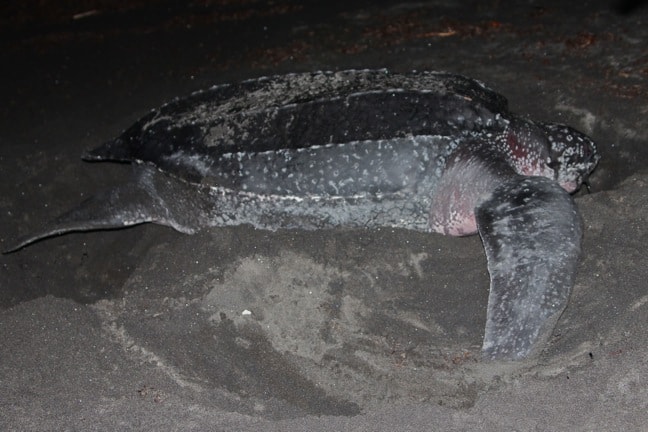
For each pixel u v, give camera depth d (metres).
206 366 2.79
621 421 2.20
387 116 3.42
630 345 2.53
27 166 4.39
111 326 2.99
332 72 3.90
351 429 2.37
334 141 3.37
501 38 5.52
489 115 3.50
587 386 2.38
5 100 5.71
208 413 2.50
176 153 3.57
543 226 2.94
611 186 3.94
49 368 2.75
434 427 2.33
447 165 3.40
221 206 3.54
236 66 5.76
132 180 3.84
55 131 4.89
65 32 7.46
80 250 3.99
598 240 3.13
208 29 6.93
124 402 2.56
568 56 4.96
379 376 2.73
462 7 6.39
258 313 3.05
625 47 4.95
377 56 5.51
